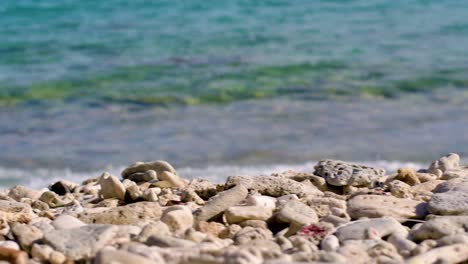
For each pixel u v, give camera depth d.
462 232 4.66
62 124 16.05
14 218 5.37
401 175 6.43
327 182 6.43
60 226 4.93
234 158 13.52
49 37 25.86
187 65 21.72
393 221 4.91
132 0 30.70
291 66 21.52
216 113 16.75
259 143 14.34
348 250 4.41
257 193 5.83
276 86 19.22
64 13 29.25
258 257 4.14
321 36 25.88
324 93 18.45
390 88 18.95
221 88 19.08
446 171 6.63
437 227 4.70
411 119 15.95
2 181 12.59
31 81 20.12
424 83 19.48
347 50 23.77
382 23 28.11
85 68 21.50
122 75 20.64
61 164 13.42
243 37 25.64
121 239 4.62
